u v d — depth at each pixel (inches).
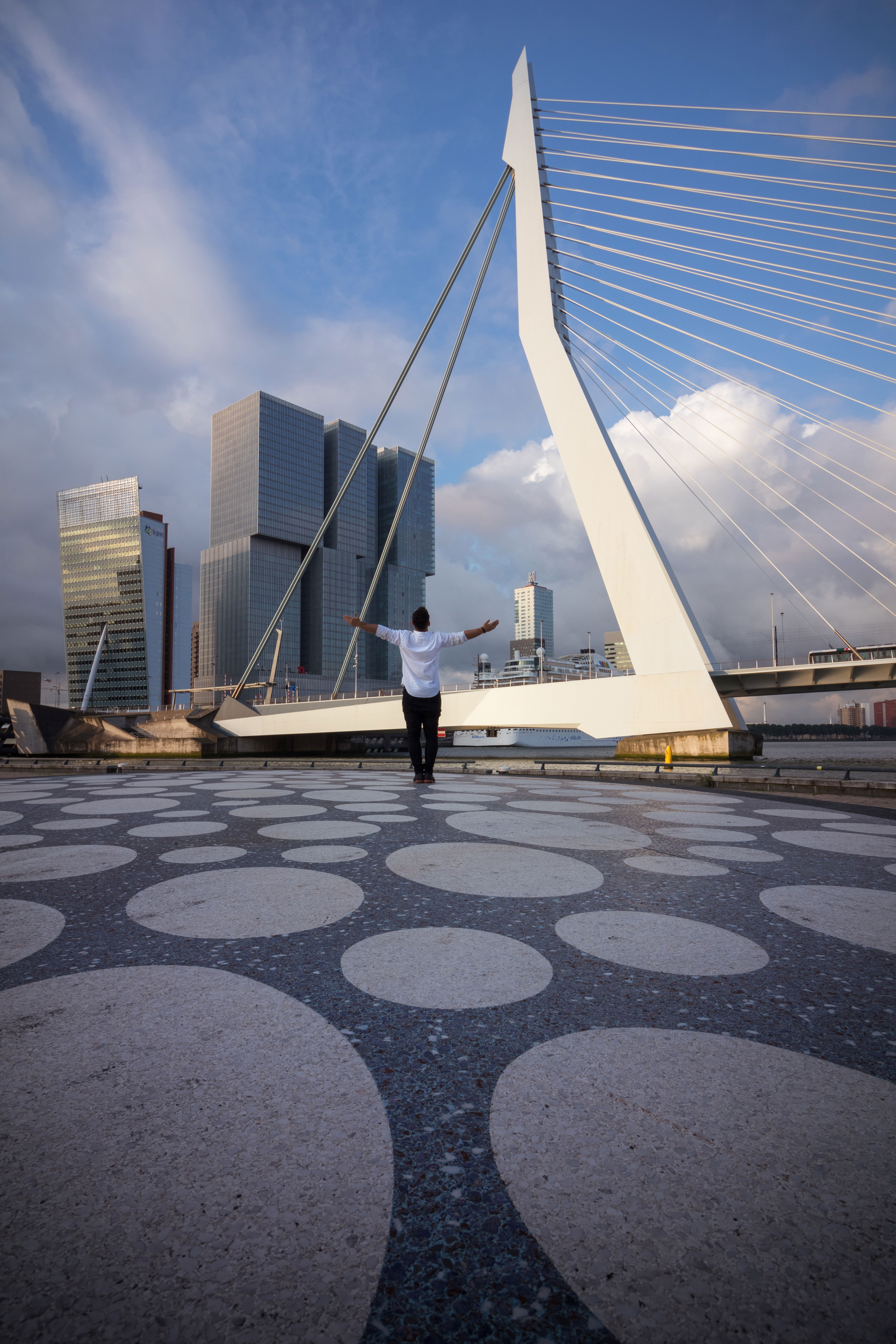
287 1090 51.2
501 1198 39.9
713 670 1267.2
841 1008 68.0
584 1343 29.9
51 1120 46.3
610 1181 41.1
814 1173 41.5
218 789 333.4
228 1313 31.6
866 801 287.7
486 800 272.7
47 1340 29.4
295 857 145.9
